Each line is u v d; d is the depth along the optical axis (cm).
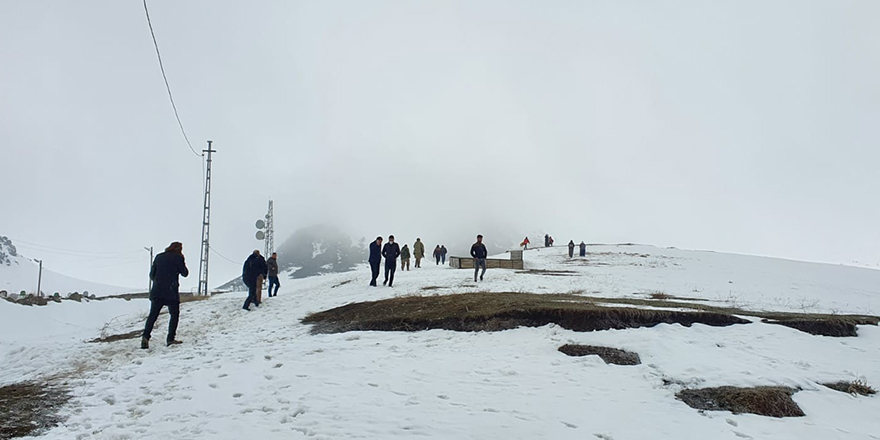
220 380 697
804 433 541
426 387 659
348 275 2819
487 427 512
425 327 1062
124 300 2727
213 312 1593
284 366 772
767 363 782
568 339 910
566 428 517
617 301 1269
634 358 813
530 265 3594
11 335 1444
